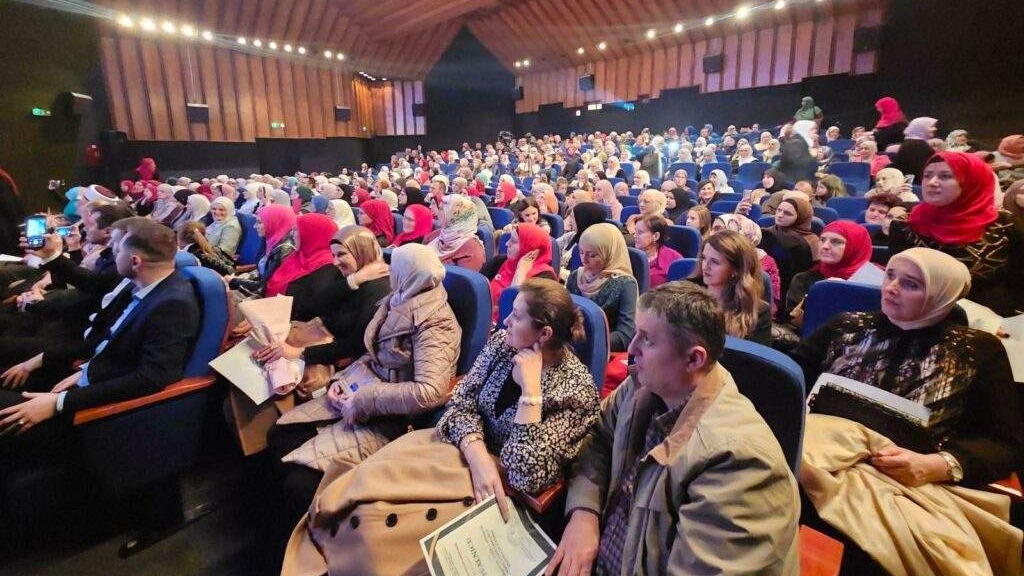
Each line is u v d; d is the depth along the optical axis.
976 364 1.41
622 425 1.28
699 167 8.95
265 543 1.94
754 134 11.69
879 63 11.92
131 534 1.98
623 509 1.21
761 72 13.76
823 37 12.61
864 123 12.33
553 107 19.14
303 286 2.87
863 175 6.41
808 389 1.76
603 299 2.49
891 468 1.35
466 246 3.82
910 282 1.45
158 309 1.93
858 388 1.50
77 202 5.30
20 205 5.20
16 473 1.81
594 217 3.86
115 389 1.82
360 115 18.23
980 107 10.39
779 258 3.24
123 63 11.22
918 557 1.22
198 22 11.99
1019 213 2.44
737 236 2.05
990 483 1.38
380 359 1.95
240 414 2.03
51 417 1.79
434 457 1.48
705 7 13.43
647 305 1.10
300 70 15.29
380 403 1.77
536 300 1.43
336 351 2.18
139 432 1.88
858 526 1.27
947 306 1.43
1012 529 1.26
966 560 1.22
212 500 2.18
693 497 0.99
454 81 19.75
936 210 2.25
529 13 16.23
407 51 17.73
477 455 1.44
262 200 6.95
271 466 1.92
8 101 6.86
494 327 2.41
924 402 1.43
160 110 11.98
